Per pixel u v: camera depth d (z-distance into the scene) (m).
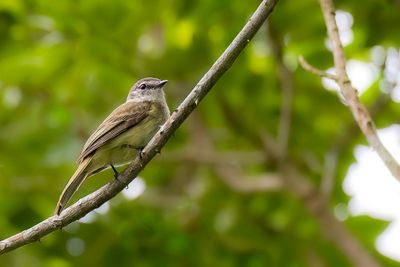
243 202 16.62
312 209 14.84
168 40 15.80
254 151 16.64
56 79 16.12
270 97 16.16
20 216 15.53
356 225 16.12
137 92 11.73
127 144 11.09
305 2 14.62
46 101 16.48
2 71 15.97
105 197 9.37
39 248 15.22
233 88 15.70
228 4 14.73
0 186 15.71
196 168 17.22
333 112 16.48
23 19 15.30
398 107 16.28
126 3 15.12
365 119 9.12
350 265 15.96
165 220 15.50
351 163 16.62
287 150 15.23
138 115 11.22
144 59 15.54
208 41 15.30
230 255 15.84
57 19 15.20
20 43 15.59
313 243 16.09
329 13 9.86
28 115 16.48
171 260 15.13
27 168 15.95
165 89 15.55
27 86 16.31
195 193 16.88
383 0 14.58
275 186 15.36
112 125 11.04
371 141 8.95
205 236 16.02
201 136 16.31
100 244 15.15
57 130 16.31
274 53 14.80
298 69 15.87
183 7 14.90
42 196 15.69
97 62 15.69
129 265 15.05
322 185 15.05
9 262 15.30
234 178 16.00
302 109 16.48
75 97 16.28
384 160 8.74
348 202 16.77
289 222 16.34
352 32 15.12
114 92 16.27
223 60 8.76
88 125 16.17
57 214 9.43
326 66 15.64
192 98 8.95
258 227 16.42
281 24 14.76
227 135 16.69
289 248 16.03
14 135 16.41
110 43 15.43
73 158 15.93
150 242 15.13
